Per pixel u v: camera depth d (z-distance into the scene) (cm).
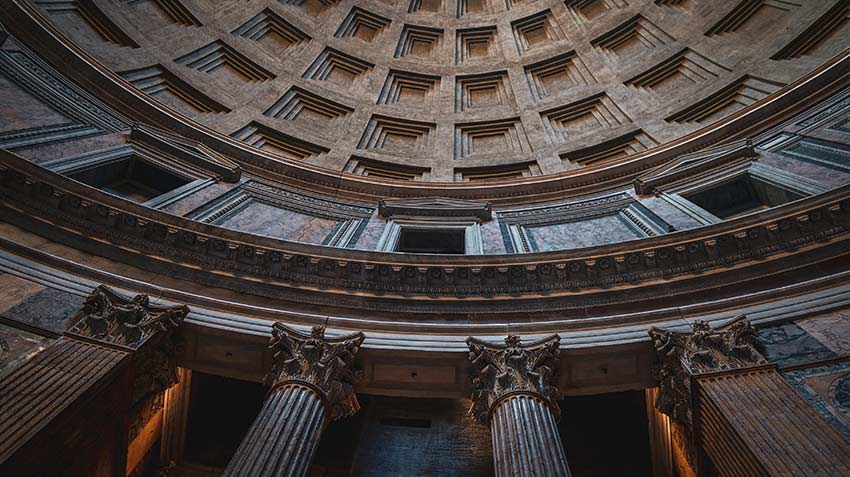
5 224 860
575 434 1104
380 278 962
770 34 1712
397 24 2369
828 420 567
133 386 704
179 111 1658
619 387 795
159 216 959
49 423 561
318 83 2052
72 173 1100
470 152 1934
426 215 1397
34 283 769
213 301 854
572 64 2178
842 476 490
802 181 1076
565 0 2364
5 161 884
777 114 1396
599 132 1827
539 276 944
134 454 901
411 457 1070
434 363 809
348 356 779
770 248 866
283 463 579
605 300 891
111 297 772
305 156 1805
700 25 1925
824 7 1583
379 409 1225
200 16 1942
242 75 1956
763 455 539
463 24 2411
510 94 2130
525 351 774
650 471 991
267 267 958
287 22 2178
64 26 1505
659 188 1348
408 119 2020
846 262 801
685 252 905
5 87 1164
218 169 1418
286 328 793
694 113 1714
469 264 962
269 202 1380
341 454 1080
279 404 671
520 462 598
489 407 723
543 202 1503
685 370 704
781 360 677
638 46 2078
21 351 658
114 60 1566
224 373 813
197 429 1090
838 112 1244
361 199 1535
